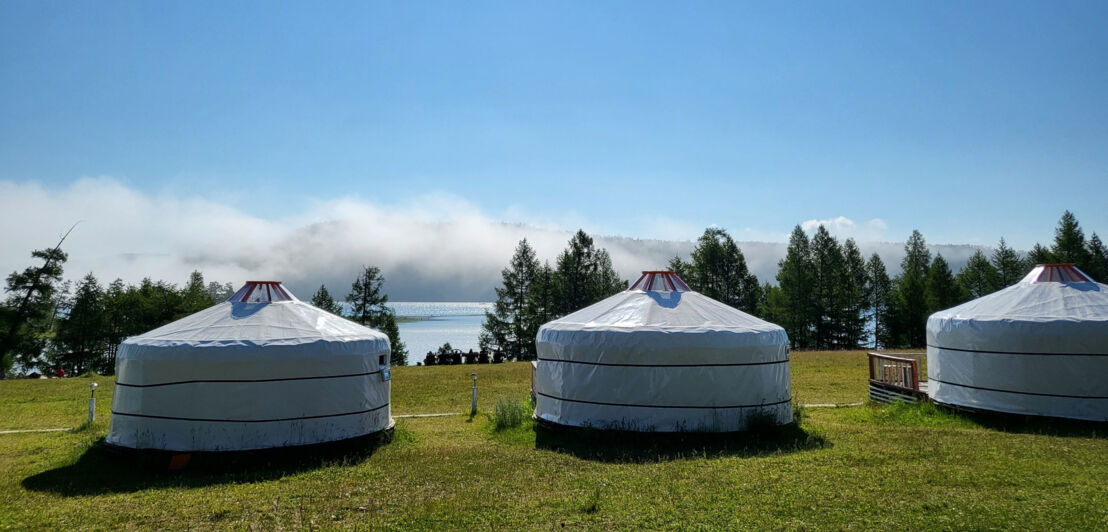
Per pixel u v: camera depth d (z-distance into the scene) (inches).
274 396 411.2
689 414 446.9
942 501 268.1
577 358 473.1
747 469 336.5
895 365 627.8
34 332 1707.7
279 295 490.9
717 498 284.8
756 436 437.7
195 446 398.6
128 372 414.9
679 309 495.8
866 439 415.8
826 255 2058.3
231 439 401.7
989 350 501.0
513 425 516.1
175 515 285.4
